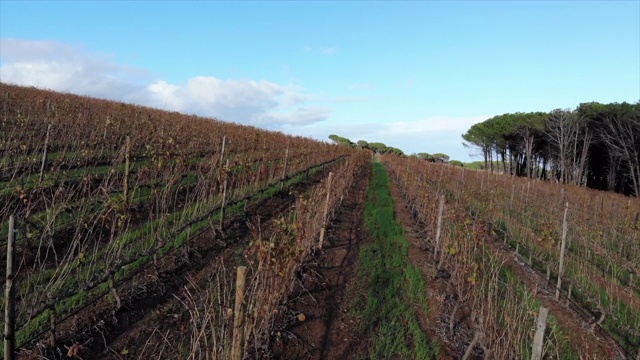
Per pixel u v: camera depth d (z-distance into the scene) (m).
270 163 14.25
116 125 12.52
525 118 42.34
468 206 13.66
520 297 7.13
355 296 6.59
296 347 5.05
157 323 5.06
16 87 17.42
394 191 18.19
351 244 8.99
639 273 7.91
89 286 4.83
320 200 8.58
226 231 8.06
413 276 7.57
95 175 9.12
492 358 5.07
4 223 6.41
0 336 4.25
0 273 5.35
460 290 6.39
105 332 4.77
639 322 6.75
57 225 6.29
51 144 10.63
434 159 61.16
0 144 9.45
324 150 22.50
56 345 4.38
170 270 6.21
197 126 17.70
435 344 5.49
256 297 4.71
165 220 7.29
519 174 48.72
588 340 6.18
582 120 36.31
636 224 9.63
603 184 41.72
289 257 5.18
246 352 4.32
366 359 5.06
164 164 9.31
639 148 32.56
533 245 10.10
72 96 19.11
